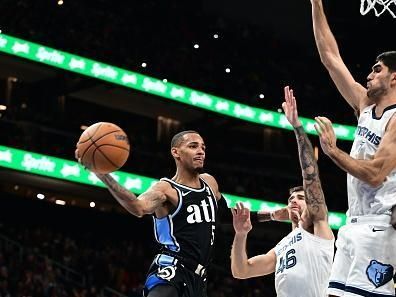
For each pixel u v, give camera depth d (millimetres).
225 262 21047
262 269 5770
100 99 22297
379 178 4090
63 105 22000
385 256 4234
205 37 24859
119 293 16938
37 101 21281
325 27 5098
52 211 20203
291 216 5672
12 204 19531
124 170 19984
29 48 18188
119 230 21219
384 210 4262
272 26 27094
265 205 22391
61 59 18766
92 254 19016
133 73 20219
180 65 22484
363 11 5336
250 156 24531
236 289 20250
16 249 18156
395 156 4117
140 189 19531
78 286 16797
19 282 15500
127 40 22094
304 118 23625
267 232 22984
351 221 4434
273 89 24656
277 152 25328
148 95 20578
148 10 24203
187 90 21406
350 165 4008
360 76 25344
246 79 24047
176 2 25469
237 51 25188
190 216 5133
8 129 18422
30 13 19797
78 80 20375
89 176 18359
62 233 20234
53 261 17000
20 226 19578
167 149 22500
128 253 20047
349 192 4477
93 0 22891
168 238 5160
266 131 25516
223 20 26328
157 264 5168
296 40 26922
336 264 4465
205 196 5250
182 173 5289
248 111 22609
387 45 25125
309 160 5164
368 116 4492
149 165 21062
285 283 5465
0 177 18641
